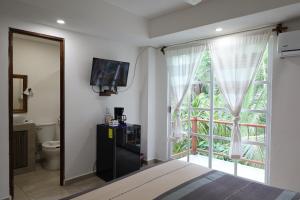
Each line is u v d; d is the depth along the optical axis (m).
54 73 4.26
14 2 2.11
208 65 3.42
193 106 3.66
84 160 3.22
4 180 2.46
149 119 3.93
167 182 1.67
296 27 2.51
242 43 2.89
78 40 3.07
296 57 2.51
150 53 3.89
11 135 2.51
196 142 3.72
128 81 3.79
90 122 3.27
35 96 4.01
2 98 2.43
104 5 2.71
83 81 3.16
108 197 1.42
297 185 2.52
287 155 2.59
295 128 2.53
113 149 2.99
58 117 4.27
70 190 2.88
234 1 2.44
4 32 2.43
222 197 1.46
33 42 3.98
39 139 3.94
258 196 1.49
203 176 1.81
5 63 2.45
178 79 3.63
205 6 2.68
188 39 3.37
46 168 3.70
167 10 2.96
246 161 3.35
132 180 1.70
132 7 2.88
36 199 2.63
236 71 2.93
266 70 2.85
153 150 4.04
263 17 2.41
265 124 2.88
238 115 2.92
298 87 2.50
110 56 3.47
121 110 3.36
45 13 2.36
